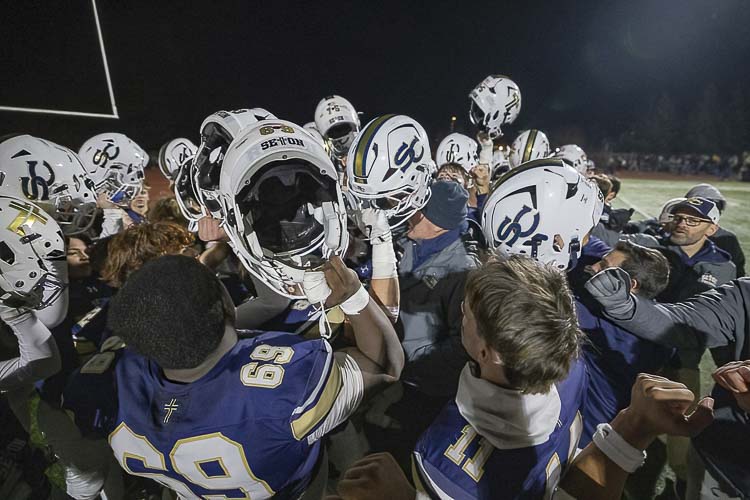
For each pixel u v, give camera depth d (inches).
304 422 43.5
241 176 44.3
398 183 89.4
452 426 41.4
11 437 63.7
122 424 44.3
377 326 50.5
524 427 39.3
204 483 44.8
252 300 74.2
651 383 40.9
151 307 38.8
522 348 36.9
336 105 193.3
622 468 40.7
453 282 81.4
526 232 67.0
